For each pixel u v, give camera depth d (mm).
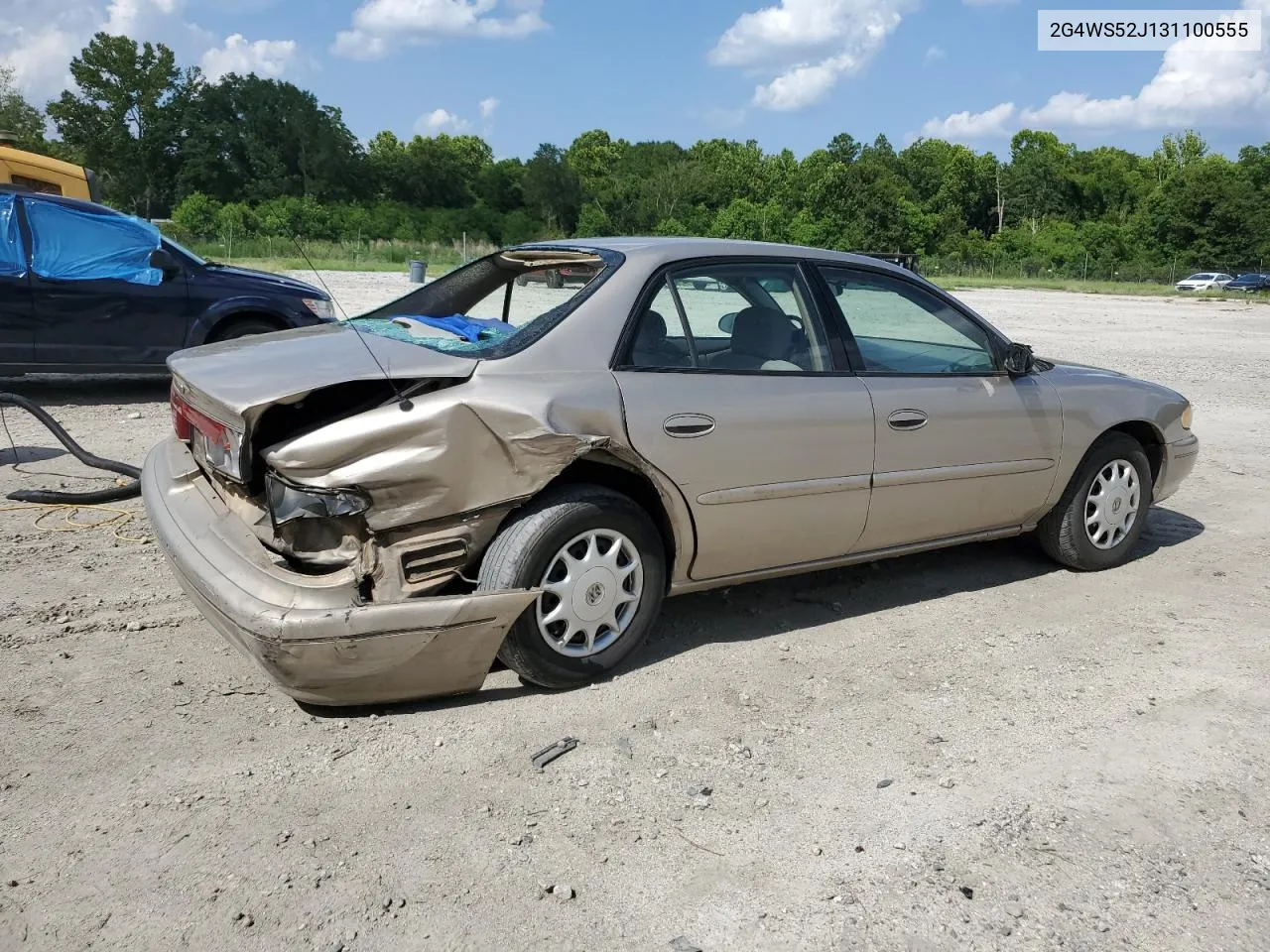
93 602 4492
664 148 117812
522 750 3430
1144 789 3373
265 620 3176
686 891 2773
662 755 3445
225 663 3967
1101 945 2637
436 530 3494
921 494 4684
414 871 2793
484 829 2992
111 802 3029
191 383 3627
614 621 3891
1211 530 6551
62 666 3871
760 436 4098
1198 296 52656
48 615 4324
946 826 3117
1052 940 2645
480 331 4039
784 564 4438
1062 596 5188
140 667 3900
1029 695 4027
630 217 83000
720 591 5027
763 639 4469
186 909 2600
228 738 3418
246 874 2744
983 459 4863
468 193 88250
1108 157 107500
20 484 6297
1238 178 81062
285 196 67875
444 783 3211
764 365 4277
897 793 3287
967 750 3582
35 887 2658
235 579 3324
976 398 4828
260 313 9328
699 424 3934
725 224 71312
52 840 2844
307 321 9516
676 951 2545
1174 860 3004
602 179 101750
